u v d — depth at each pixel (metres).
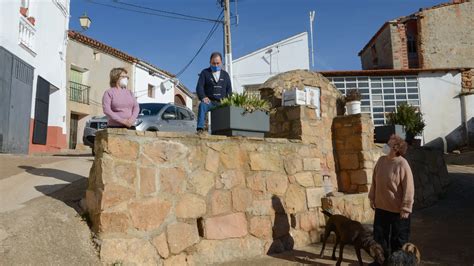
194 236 4.71
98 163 4.25
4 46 10.68
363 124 8.35
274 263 4.89
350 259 5.19
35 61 13.00
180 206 4.67
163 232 4.44
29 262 3.61
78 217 4.34
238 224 5.19
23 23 11.98
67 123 18.36
